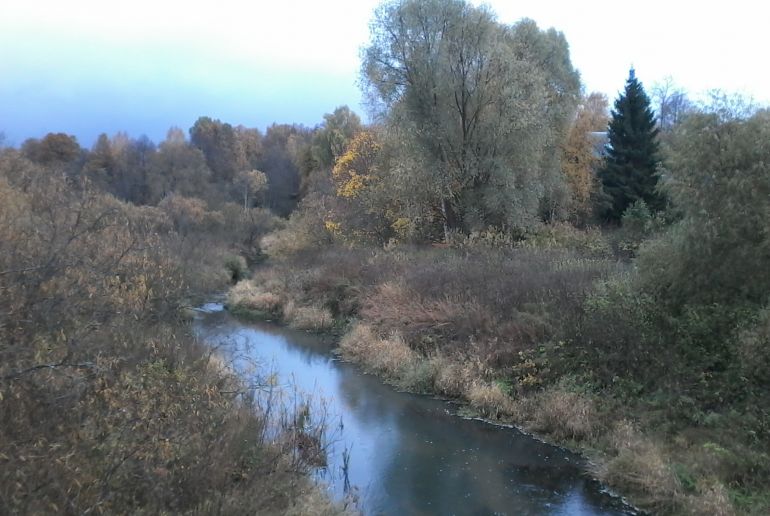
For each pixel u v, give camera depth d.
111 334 6.65
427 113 25.11
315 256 26.94
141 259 9.38
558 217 30.70
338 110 53.97
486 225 24.45
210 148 80.38
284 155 79.00
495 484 8.60
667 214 15.02
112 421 5.37
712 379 9.67
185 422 6.22
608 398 10.57
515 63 24.31
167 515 5.12
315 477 8.08
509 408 11.38
